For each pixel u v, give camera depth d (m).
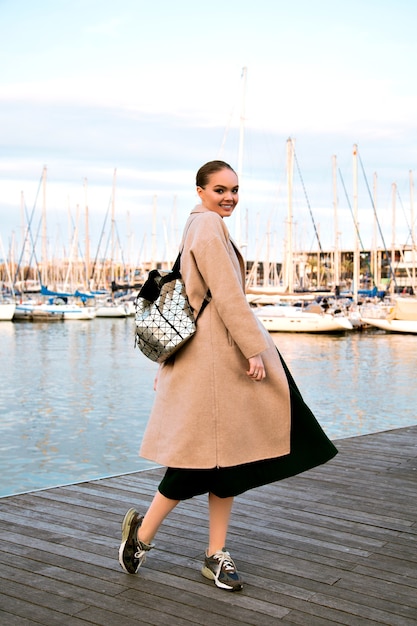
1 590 2.75
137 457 9.05
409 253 78.88
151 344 2.65
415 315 35.88
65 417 12.33
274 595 2.72
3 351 26.27
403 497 4.06
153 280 2.73
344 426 11.72
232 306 2.56
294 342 30.64
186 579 2.87
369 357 24.30
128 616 2.54
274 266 63.25
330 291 51.19
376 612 2.59
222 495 2.69
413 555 3.15
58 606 2.62
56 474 8.13
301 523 3.58
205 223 2.64
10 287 63.62
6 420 12.02
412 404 14.21
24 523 3.54
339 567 3.01
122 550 2.84
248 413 2.67
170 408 2.71
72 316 46.25
